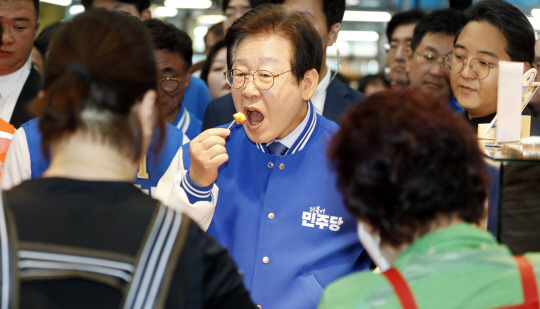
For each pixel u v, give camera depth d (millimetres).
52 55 1064
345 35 5980
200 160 1644
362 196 1026
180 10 5465
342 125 1079
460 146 1017
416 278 1000
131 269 984
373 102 1080
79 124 1028
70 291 974
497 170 1368
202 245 1061
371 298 994
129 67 1045
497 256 1017
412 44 3496
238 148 1826
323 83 2744
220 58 3748
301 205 1715
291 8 2666
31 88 2793
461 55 2182
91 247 989
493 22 2123
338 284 1050
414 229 1026
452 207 1019
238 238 1754
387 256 1131
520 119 1611
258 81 1669
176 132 2180
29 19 2764
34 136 1954
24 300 961
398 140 1000
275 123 1698
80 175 1046
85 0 3541
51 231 995
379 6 5695
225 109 2668
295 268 1677
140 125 1070
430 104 1072
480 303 986
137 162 1102
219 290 1078
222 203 1789
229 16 3713
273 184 1738
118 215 1022
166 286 989
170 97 2840
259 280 1698
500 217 1302
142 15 3590
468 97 2150
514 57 2133
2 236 983
